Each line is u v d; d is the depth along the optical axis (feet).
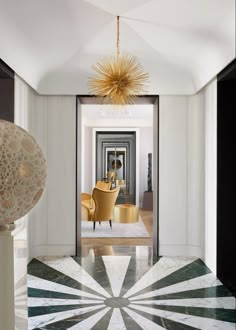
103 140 36.94
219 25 10.97
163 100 17.48
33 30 11.62
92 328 9.73
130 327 9.81
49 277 14.21
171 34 12.56
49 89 17.01
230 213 14.17
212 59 13.35
